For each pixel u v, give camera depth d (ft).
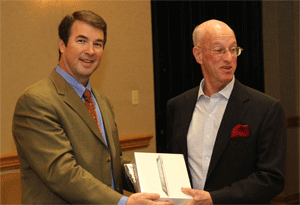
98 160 5.03
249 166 5.15
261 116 5.10
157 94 12.06
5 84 9.16
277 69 14.03
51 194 4.82
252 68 13.67
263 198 4.83
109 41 10.94
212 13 12.80
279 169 4.91
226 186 5.00
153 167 5.08
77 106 5.04
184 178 5.01
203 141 5.56
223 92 5.50
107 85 10.93
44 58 9.79
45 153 4.58
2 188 8.08
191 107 5.91
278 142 5.03
